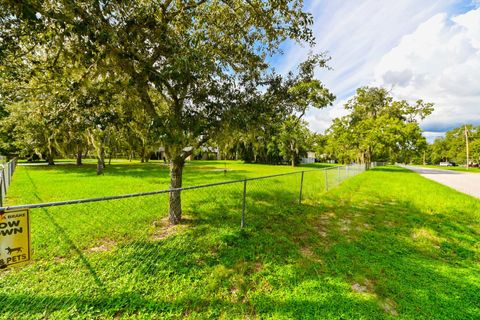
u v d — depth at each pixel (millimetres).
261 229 4773
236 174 16375
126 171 17266
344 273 3104
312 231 4773
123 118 4617
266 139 5613
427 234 4727
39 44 3492
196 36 3436
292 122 6215
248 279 2928
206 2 4348
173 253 3568
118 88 4055
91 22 2695
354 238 4441
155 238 4199
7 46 3086
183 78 3285
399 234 4688
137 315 2275
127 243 3941
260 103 4641
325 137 38750
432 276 3086
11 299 2424
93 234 4262
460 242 4352
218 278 2928
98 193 8188
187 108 4031
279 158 37188
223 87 4137
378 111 29422
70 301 2424
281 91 5215
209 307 2416
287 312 2330
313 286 2781
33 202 6805
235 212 5855
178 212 4984
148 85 3990
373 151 25625
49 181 11023
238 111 3865
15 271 2939
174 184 4941
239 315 2303
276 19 4305
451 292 2725
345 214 6141
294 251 3758
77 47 3246
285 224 5148
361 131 25625
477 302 2555
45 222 4793
